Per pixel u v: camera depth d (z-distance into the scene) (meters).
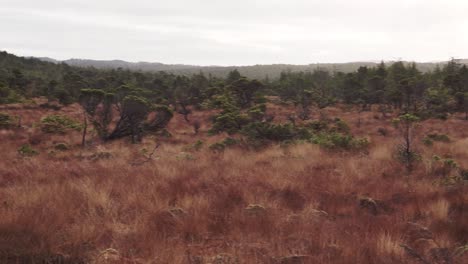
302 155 11.72
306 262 3.97
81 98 21.62
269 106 46.19
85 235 4.48
